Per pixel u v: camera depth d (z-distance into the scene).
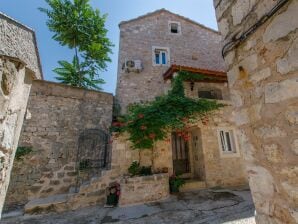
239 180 6.47
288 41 1.28
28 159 5.80
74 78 9.71
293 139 1.24
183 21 11.43
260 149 1.55
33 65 2.50
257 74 1.58
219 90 8.37
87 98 7.36
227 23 2.00
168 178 5.51
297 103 1.21
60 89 6.97
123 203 4.64
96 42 9.71
